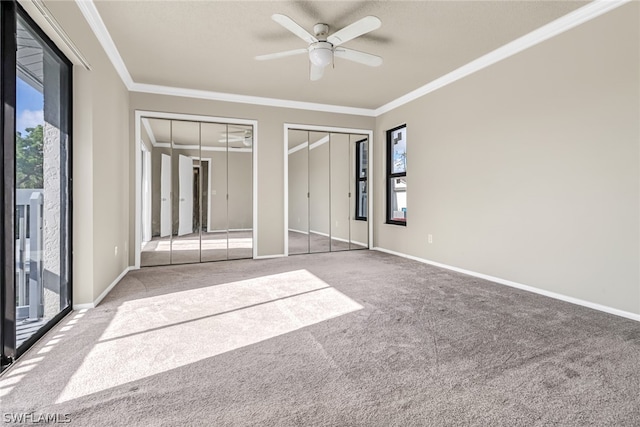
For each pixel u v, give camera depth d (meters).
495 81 3.46
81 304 2.64
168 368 1.71
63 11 2.18
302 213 5.38
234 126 4.86
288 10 2.66
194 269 4.15
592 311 2.56
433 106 4.34
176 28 2.93
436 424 1.28
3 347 1.70
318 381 1.59
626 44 2.42
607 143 2.54
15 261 1.76
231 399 1.44
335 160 5.62
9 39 1.70
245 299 2.90
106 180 3.08
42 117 2.18
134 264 4.23
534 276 3.09
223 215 4.84
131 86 4.23
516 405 1.40
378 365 1.74
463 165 3.89
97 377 1.62
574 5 2.59
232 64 3.70
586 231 2.68
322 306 2.71
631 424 1.28
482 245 3.65
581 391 1.50
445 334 2.14
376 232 5.72
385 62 3.66
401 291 3.14
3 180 1.69
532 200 3.10
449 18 2.78
